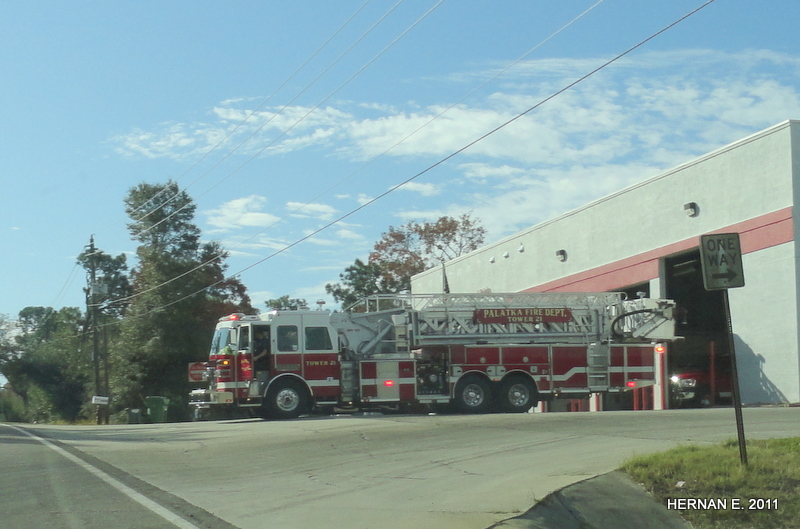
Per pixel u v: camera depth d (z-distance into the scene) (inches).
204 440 642.2
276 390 882.1
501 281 1587.1
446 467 453.7
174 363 2075.5
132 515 321.7
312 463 488.7
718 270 408.5
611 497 363.3
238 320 897.5
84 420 2162.9
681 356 1152.8
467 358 918.4
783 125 959.0
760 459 406.3
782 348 948.6
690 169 1099.3
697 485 376.2
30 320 4350.4
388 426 692.1
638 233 1198.9
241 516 322.3
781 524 348.8
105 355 2036.2
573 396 947.3
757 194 991.6
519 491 364.5
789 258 943.0
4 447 612.4
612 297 979.9
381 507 339.6
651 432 595.5
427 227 2508.6
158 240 2191.2
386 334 925.8
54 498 362.0
